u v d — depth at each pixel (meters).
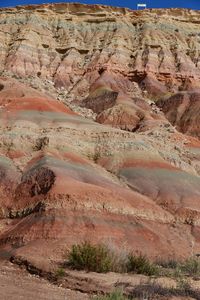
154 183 42.94
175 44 103.44
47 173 37.41
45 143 45.53
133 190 42.16
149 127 69.44
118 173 44.84
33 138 46.75
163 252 32.66
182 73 97.56
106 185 38.62
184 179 44.31
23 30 104.12
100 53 100.75
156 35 104.31
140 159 46.09
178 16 111.69
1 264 24.45
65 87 94.56
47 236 30.67
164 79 97.00
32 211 34.53
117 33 104.69
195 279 18.91
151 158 46.62
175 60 100.50
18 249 29.62
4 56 99.94
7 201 37.25
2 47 101.69
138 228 34.19
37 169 38.72
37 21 107.50
